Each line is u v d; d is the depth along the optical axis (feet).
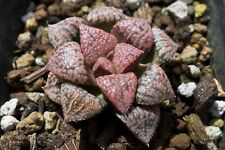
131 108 0.65
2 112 0.73
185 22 0.79
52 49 0.78
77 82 0.65
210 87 0.72
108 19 0.69
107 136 0.68
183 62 0.76
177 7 0.80
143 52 0.66
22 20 0.82
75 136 0.71
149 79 0.65
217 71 0.75
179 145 0.70
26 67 0.77
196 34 0.79
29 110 0.73
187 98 0.73
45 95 0.73
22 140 0.69
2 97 0.75
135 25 0.68
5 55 0.77
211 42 0.78
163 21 0.80
